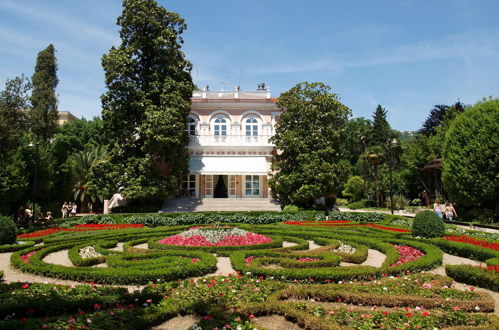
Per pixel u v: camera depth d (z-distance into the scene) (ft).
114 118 95.25
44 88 137.59
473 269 31.27
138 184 90.12
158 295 24.64
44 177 98.27
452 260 40.88
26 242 52.37
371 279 31.01
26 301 22.49
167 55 101.91
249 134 123.13
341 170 101.04
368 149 177.68
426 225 51.13
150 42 100.37
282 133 104.47
